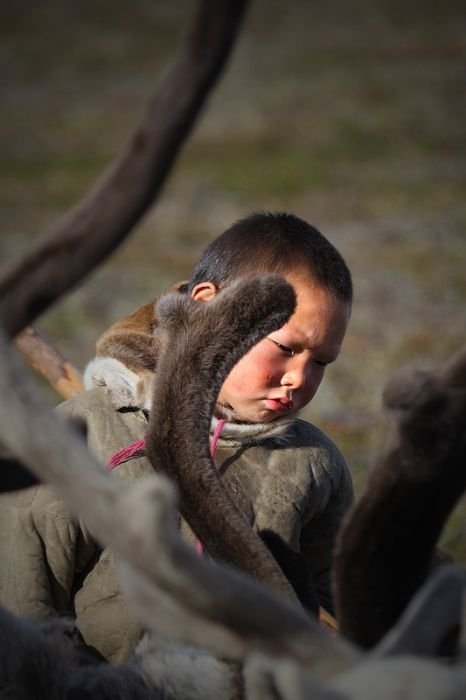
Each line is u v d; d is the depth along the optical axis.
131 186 3.70
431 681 3.76
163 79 3.68
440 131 55.19
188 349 5.86
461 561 15.25
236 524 5.74
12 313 3.73
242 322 5.82
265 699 4.12
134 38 76.56
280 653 4.06
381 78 66.12
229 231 8.03
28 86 65.56
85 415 7.43
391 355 25.95
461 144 52.94
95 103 61.78
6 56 72.06
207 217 41.16
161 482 3.69
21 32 78.00
